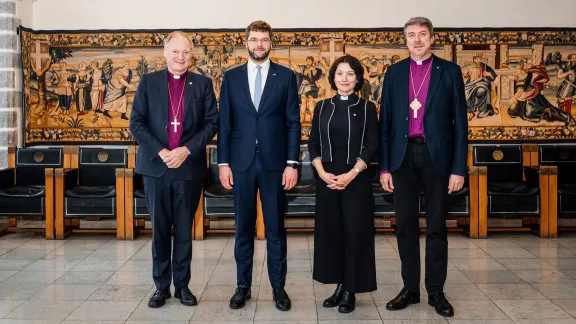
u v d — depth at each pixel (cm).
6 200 624
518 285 445
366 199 378
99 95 727
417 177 385
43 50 722
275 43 719
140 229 661
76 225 687
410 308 391
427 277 388
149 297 417
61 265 513
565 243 601
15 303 404
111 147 728
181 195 392
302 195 622
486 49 714
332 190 382
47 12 724
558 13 719
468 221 655
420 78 385
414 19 377
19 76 709
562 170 682
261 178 386
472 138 720
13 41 695
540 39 712
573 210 627
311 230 651
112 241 620
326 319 370
